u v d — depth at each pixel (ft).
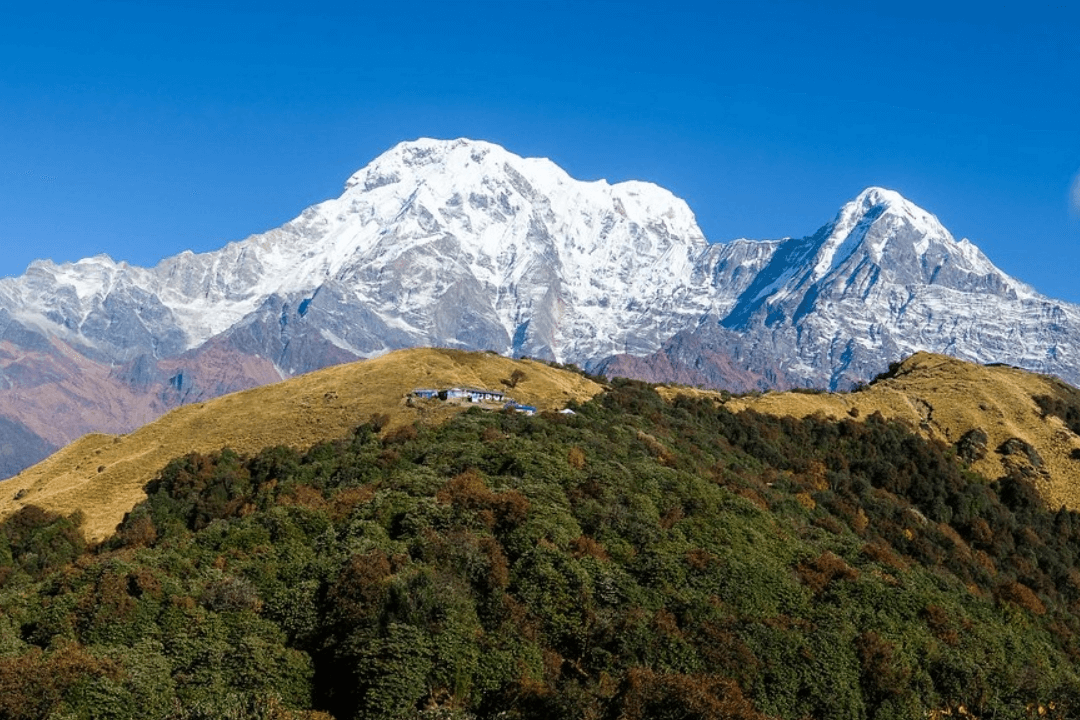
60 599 310.65
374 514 357.82
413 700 273.33
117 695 268.82
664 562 339.77
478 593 314.76
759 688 302.45
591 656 298.76
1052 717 335.06
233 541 354.13
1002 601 424.05
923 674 332.60
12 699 259.80
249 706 271.28
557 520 353.51
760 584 343.87
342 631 296.92
